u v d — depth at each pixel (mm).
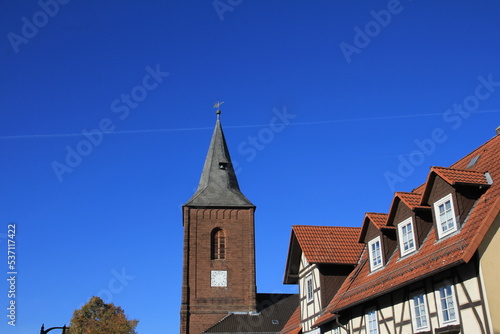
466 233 19906
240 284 60125
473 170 23797
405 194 24891
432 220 23922
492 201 19984
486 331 17938
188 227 61812
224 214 62688
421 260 21688
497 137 25406
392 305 23578
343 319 28234
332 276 32594
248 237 62094
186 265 60188
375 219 27328
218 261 60844
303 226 36000
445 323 19938
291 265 36969
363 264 30047
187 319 58219
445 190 21828
